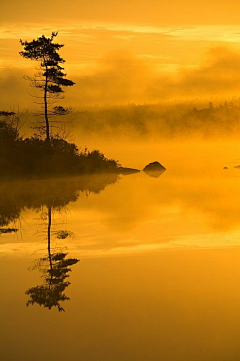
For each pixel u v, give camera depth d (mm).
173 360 17016
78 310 21625
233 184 77000
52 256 31734
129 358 17203
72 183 85562
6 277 27109
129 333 19109
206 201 56531
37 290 24578
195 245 33562
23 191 72625
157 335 18875
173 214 47375
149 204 55312
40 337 19000
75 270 28141
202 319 20219
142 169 120312
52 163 98000
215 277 25875
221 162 134125
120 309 21609
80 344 18312
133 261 29703
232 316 20469
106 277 26500
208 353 17406
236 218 44031
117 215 47844
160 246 33562
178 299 22641
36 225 43781
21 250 33875
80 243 35531
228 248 32438
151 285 24812
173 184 80250
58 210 52750
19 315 21266
